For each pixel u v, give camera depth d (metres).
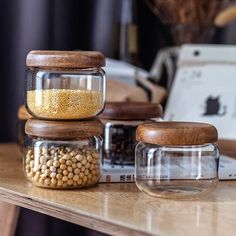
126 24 1.32
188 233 0.68
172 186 0.81
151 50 1.38
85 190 0.84
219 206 0.78
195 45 1.28
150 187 0.81
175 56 1.31
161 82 1.32
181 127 0.80
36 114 0.85
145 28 1.37
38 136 0.84
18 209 0.94
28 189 0.84
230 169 0.91
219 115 1.21
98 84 0.85
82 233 1.36
